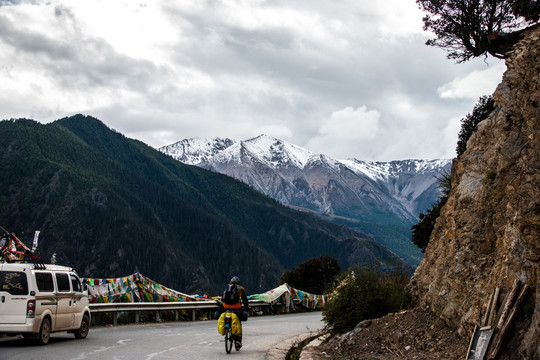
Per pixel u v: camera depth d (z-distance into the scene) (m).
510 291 9.44
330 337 15.66
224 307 14.96
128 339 17.12
